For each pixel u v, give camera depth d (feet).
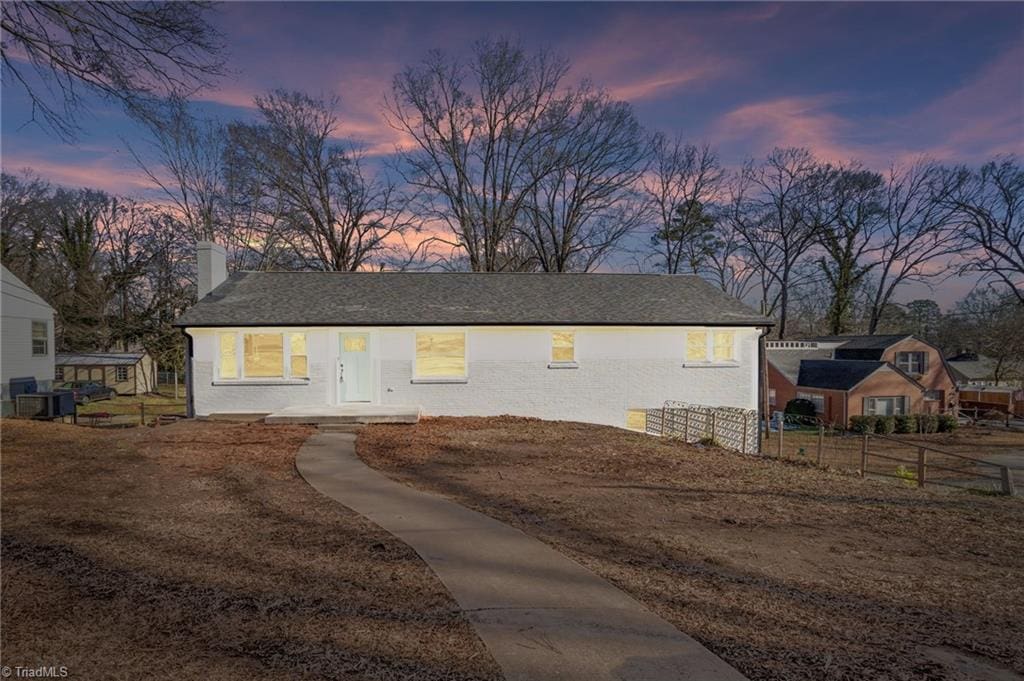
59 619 14.40
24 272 144.05
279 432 44.32
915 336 130.82
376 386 55.16
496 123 120.98
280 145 112.06
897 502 29.45
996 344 145.69
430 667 12.37
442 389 55.57
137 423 82.23
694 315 58.39
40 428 45.09
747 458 42.09
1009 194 123.13
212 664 12.43
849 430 109.70
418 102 117.91
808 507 27.48
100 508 24.16
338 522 22.79
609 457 37.99
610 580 17.35
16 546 19.39
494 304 59.11
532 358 56.29
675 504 27.02
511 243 127.65
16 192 140.56
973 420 126.82
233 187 109.81
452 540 20.81
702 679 12.05
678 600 16.06
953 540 23.06
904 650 13.67
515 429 47.85
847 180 136.05
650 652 13.15
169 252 133.69
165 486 28.02
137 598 15.61
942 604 16.55
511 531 21.94
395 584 16.81
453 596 16.05
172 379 172.65
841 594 16.96
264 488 27.94
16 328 89.56
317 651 12.99
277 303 56.95
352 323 54.03
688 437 52.80
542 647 13.29
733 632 14.26
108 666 12.34
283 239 113.80
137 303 155.33
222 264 64.75
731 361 58.70
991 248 126.93
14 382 87.97
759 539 22.07
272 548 19.69
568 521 23.63
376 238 123.95
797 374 130.93
